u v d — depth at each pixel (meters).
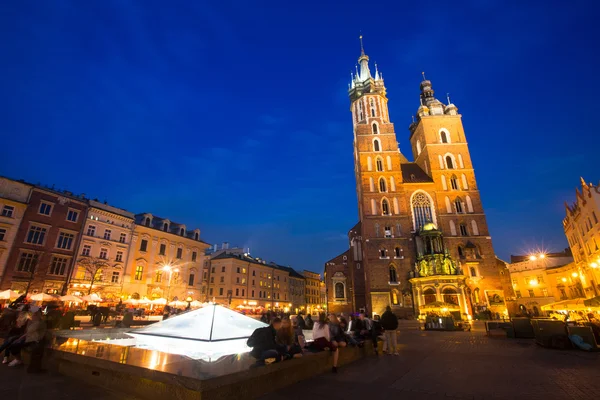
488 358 14.26
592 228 42.88
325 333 11.60
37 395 7.84
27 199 43.53
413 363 13.01
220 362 8.77
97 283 48.84
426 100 73.44
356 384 9.45
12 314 16.58
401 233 58.03
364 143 65.56
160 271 58.66
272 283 99.88
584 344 16.52
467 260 55.72
